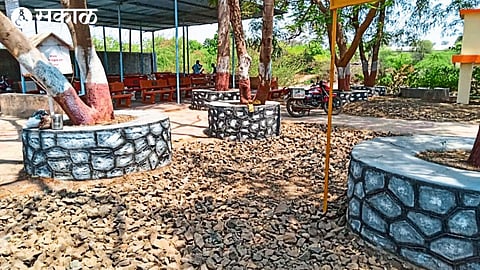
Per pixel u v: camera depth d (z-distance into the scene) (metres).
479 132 2.45
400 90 12.11
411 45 14.51
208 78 14.47
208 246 2.54
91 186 3.74
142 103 10.74
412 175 2.24
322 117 8.48
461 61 9.81
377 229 2.46
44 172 3.94
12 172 4.17
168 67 23.06
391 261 2.30
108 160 3.95
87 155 3.87
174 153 5.18
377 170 2.44
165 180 3.99
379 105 9.61
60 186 3.73
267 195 3.57
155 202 3.35
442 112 8.69
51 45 5.07
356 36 10.05
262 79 6.20
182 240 2.63
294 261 2.35
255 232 2.76
